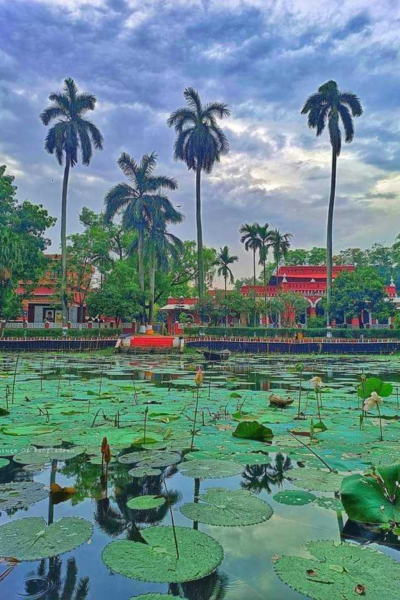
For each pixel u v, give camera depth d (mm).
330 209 29609
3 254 23953
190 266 38281
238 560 1858
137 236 33688
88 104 27719
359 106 28844
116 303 26922
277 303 31078
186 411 5539
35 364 14023
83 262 32094
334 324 33281
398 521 2203
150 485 2812
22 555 1869
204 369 12586
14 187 28672
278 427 4656
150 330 26531
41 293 36344
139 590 1642
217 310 29328
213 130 30812
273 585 1668
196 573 1727
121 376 10289
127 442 3881
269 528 2186
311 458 3447
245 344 25172
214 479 2941
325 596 1578
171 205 29984
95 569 1778
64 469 3158
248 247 35281
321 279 41344
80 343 23906
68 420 4883
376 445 3869
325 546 1964
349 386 8461
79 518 2256
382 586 1649
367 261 55062
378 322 37469
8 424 4672
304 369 12820
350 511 2289
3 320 29000
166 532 2090
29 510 2391
